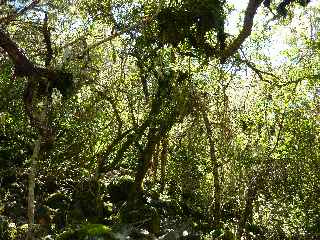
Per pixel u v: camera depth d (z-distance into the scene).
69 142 16.12
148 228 15.39
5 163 16.08
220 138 17.06
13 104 14.80
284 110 16.69
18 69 9.07
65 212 15.32
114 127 18.48
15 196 15.33
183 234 15.19
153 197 19.36
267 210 16.66
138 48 14.80
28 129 15.84
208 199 19.50
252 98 17.72
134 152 20.34
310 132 16.95
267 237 16.38
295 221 16.39
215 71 15.38
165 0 13.63
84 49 10.88
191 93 15.59
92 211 15.85
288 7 16.77
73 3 12.05
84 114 15.60
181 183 20.84
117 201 18.23
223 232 15.90
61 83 9.49
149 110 17.12
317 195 16.50
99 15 15.08
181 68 14.93
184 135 18.77
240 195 16.38
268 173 16.08
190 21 13.63
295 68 17.53
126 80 16.72
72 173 17.36
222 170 17.25
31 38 11.09
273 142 16.61
